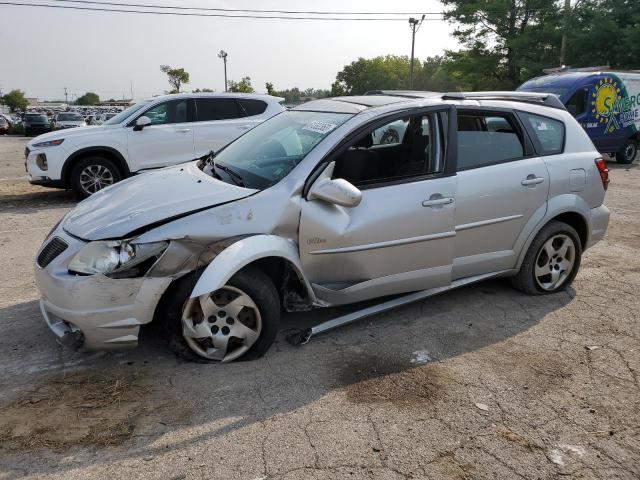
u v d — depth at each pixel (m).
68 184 9.12
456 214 4.11
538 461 2.73
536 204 4.53
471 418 3.06
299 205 3.59
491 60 31.22
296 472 2.59
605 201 9.51
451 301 4.71
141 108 9.44
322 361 3.64
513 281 4.88
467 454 2.76
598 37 25.11
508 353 3.83
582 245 5.01
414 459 2.71
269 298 3.49
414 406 3.16
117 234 3.22
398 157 4.00
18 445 2.73
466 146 4.23
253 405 3.12
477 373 3.54
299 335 3.85
